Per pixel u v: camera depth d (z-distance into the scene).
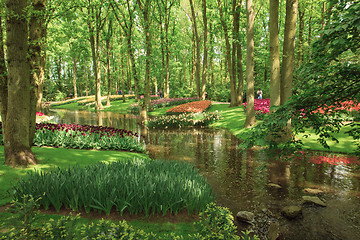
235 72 19.12
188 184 3.69
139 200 3.38
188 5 28.17
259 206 4.12
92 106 31.69
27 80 5.07
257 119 12.96
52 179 3.49
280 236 3.10
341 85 2.19
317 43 2.13
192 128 14.22
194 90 34.03
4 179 4.26
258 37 24.45
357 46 1.95
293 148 2.61
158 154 8.11
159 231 3.04
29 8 4.79
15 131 4.96
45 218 3.12
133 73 15.57
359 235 3.22
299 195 4.57
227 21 17.05
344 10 2.04
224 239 2.03
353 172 5.83
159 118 15.09
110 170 4.18
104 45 30.25
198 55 24.44
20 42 4.80
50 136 7.70
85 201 3.34
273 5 8.41
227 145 9.52
